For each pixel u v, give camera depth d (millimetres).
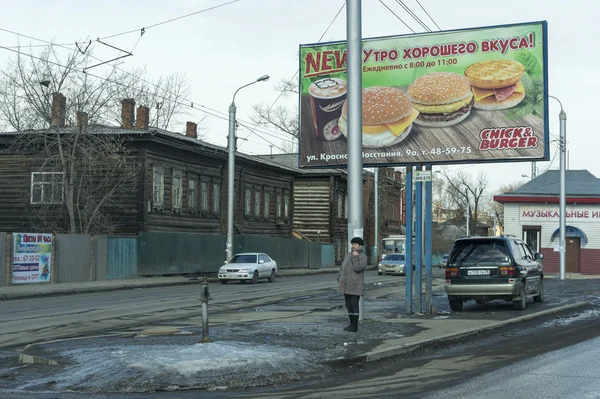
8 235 27188
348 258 12844
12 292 24500
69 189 34438
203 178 44281
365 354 10211
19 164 38062
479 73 16266
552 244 44500
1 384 8617
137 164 37094
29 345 11180
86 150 34906
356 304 12734
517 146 15930
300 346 10891
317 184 61562
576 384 8367
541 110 15859
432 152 16438
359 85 14055
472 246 18031
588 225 44000
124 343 11102
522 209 45000
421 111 16547
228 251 35906
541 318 16312
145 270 35000
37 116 35969
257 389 8375
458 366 9906
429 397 7758
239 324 13992
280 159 70500
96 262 32062
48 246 29297
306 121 17562
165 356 9445
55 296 25125
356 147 14000
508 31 16141
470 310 18219
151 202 37750
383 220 73188
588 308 19000
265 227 53719
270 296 24484
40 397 7883
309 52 17641
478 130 16188
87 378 8570
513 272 17484
